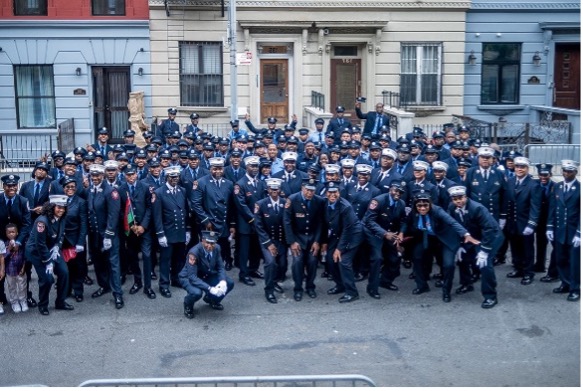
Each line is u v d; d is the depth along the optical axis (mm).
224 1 25219
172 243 13188
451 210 12711
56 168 15594
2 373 10203
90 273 14617
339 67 26734
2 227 12398
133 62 25453
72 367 10383
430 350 10789
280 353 10766
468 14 26562
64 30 25047
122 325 11883
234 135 20500
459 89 26703
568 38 26969
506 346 10891
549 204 13086
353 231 12594
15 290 12391
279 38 25875
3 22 24781
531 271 13586
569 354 10586
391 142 18062
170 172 13172
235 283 13922
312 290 13094
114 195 12664
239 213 13672
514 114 27141
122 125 25922
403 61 26469
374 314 12219
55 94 25328
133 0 25172
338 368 10242
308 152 16719
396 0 25891
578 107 27516
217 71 25922
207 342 11180
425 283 13195
